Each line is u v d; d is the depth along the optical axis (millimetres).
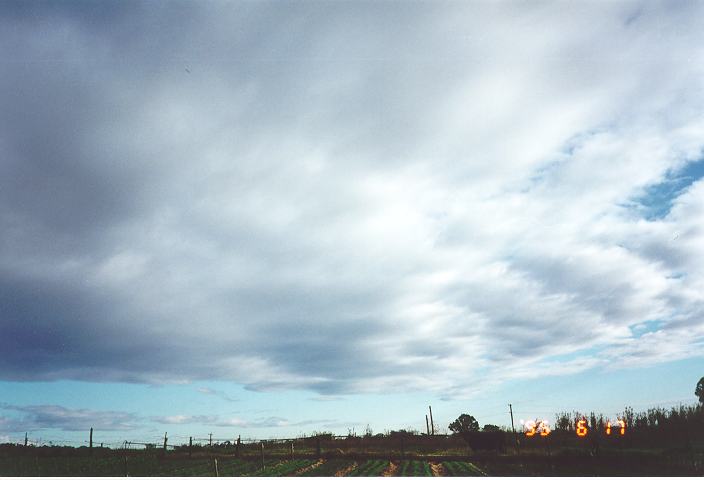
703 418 48281
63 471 36156
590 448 46281
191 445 47594
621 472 34844
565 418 56406
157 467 38750
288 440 50406
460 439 56125
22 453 47469
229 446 52750
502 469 37531
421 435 58375
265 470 37406
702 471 34844
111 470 36750
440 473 35812
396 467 39500
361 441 55125
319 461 44125
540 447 51625
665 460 39281
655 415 50938
